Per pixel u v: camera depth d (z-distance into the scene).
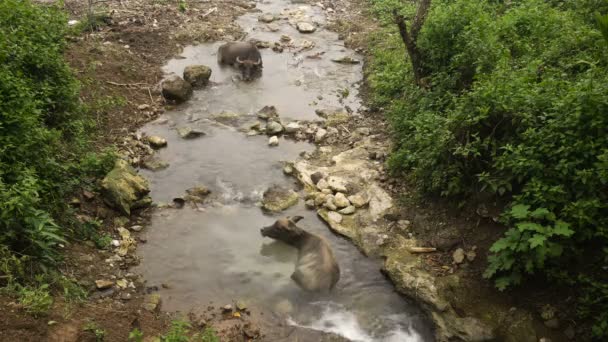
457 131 7.67
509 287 6.53
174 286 6.88
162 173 9.28
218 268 7.26
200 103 11.87
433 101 9.43
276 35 15.91
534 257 6.18
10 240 5.96
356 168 9.40
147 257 7.36
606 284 5.86
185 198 8.59
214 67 13.68
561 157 6.36
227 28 15.89
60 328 5.29
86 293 6.25
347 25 16.39
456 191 7.56
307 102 12.17
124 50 13.11
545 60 8.66
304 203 8.71
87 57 11.80
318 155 10.05
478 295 6.58
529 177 6.79
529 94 7.14
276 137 10.48
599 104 6.22
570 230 5.88
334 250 7.70
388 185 8.83
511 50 9.59
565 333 5.98
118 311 6.09
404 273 6.97
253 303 6.68
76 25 13.44
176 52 14.12
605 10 9.96
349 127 11.04
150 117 11.05
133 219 8.06
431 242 7.54
